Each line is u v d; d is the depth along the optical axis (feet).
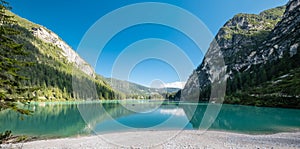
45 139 45.88
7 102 18.58
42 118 85.20
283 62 266.98
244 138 45.93
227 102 195.93
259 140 43.45
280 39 375.45
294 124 72.13
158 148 34.83
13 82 19.24
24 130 58.80
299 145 38.24
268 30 589.32
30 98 20.44
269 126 67.92
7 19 19.97
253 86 237.45
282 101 151.43
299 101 139.33
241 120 83.66
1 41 18.48
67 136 49.39
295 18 384.68
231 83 254.06
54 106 163.43
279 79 226.58
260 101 168.55
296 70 233.96
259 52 394.11
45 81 258.57
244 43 529.04
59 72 323.78
